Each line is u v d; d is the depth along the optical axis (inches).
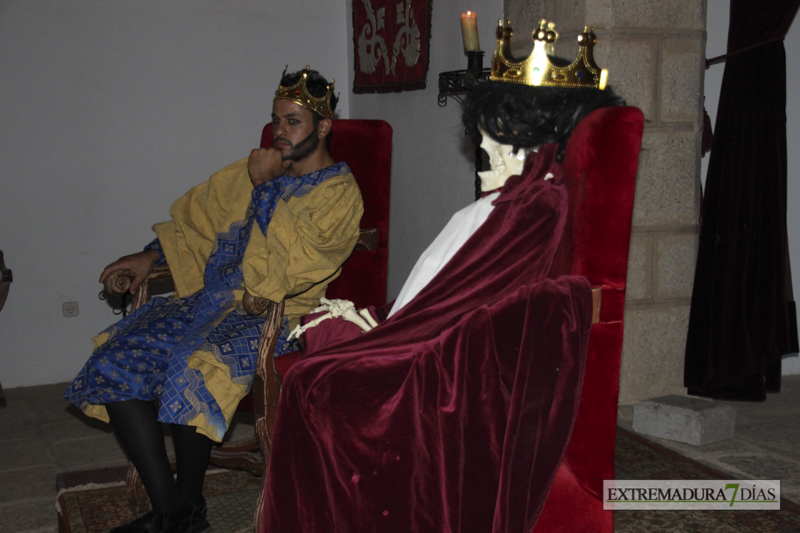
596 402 53.3
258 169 80.4
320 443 52.2
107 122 147.9
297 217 77.4
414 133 151.9
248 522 77.7
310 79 83.0
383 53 155.3
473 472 51.3
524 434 50.4
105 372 69.3
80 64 144.9
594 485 53.6
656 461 92.9
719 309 117.1
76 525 76.4
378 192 92.4
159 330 74.6
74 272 147.8
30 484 93.0
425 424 51.1
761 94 115.6
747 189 115.8
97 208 148.5
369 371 51.6
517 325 51.0
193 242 85.6
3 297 129.6
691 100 116.3
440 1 138.9
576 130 52.2
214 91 156.4
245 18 158.4
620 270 52.5
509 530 50.3
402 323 52.0
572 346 51.1
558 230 51.4
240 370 69.6
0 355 143.6
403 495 51.5
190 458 68.7
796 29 135.0
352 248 82.0
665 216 117.5
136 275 83.4
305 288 75.2
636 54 112.5
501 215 52.2
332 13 168.7
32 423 121.0
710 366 117.8
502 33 52.9
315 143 83.6
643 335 118.6
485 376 51.1
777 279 119.6
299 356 72.9
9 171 141.3
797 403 120.4
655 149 115.6
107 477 92.8
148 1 149.6
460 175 134.3
